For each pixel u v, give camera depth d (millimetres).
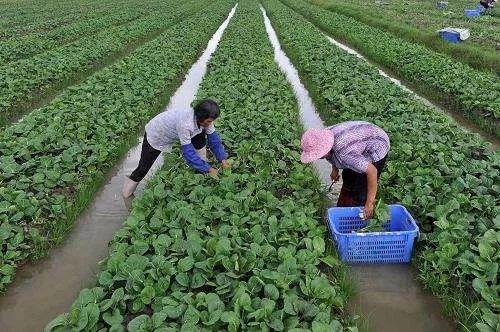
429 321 4844
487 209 5922
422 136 8305
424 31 21094
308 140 5109
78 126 8961
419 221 5996
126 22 28094
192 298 4516
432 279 5109
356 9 31688
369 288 5254
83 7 37062
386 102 10336
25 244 5852
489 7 33031
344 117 9672
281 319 4207
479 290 4539
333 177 6219
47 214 6523
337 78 12438
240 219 5777
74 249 6074
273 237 5422
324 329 4020
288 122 9375
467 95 10969
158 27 24500
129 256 5000
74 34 22031
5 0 44969
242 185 6832
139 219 5875
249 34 20812
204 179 6840
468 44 18141
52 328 4152
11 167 7125
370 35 20969
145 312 4590
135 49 17719
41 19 29438
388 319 4875
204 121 5875
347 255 5391
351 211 5660
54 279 5531
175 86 13586
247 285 4621
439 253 5109
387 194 6684
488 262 4863
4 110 10773
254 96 10766
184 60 15734
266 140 8258
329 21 26875
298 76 14758
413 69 14039
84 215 6859
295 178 6957
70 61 14695
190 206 6008
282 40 20734
